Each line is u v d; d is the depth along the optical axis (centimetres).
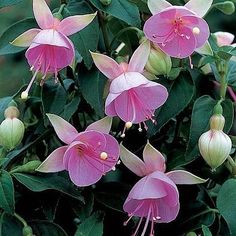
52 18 48
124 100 48
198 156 52
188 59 53
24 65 129
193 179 50
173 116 50
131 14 50
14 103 51
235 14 137
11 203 49
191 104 54
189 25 48
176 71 51
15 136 50
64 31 48
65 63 48
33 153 55
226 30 138
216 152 49
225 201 51
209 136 49
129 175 56
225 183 51
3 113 53
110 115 48
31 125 55
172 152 53
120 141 55
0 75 129
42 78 49
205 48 50
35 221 52
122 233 54
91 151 49
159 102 48
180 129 55
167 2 48
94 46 49
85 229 50
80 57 52
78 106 54
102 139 48
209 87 54
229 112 51
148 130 50
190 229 53
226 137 49
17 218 51
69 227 55
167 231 54
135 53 48
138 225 50
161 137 56
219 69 52
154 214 50
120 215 54
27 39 48
